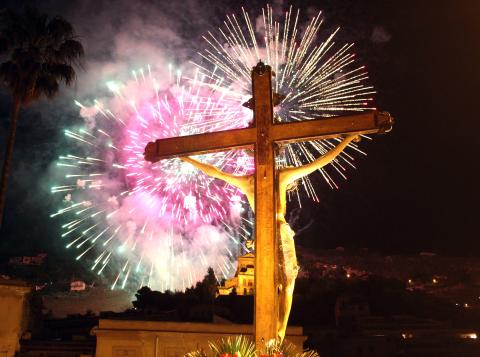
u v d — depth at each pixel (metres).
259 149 6.09
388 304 59.94
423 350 40.88
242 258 72.88
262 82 6.38
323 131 5.95
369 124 5.82
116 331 20.48
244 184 6.21
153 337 20.30
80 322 38.59
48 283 95.12
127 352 20.25
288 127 6.09
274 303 5.46
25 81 18.09
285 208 6.08
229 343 4.90
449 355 40.72
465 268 86.25
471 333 46.19
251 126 6.25
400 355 41.06
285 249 5.82
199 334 20.38
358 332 45.38
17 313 17.00
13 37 18.33
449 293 74.94
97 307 81.38
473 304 66.50
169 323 20.67
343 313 52.06
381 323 48.03
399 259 94.69
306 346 43.59
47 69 18.52
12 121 17.91
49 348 25.30
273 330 5.37
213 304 47.28
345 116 5.93
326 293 60.75
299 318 55.44
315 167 6.00
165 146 6.55
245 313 47.81
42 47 18.59
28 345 25.81
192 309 42.09
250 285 69.50
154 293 52.50
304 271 85.44
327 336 44.41
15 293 17.08
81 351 25.48
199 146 6.39
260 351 4.93
